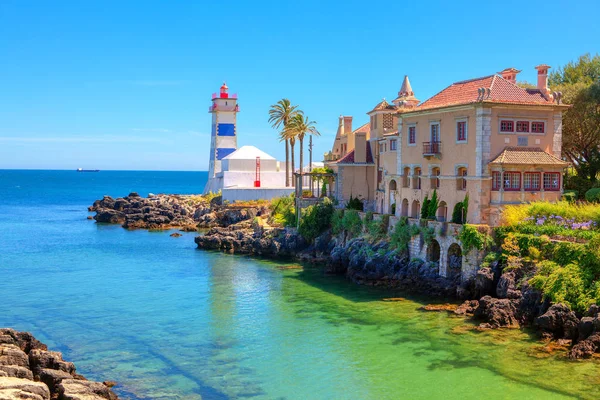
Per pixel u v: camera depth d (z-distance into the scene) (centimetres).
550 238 4500
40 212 14475
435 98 6059
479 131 5094
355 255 6144
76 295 5419
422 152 5953
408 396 3170
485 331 4103
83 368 3569
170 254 7844
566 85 6862
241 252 7912
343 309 4875
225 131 13375
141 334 4241
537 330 4044
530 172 5156
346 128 9294
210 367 3603
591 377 3294
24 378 2936
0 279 6141
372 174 7775
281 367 3600
